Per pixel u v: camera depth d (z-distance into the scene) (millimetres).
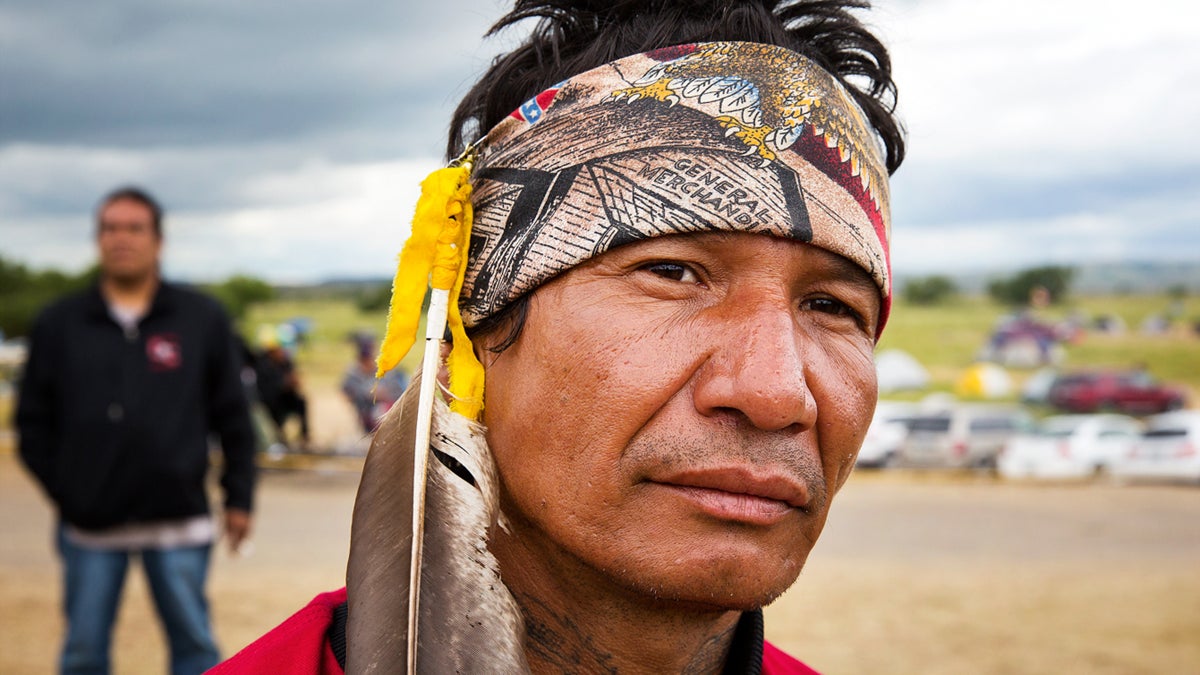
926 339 64500
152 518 4285
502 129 1151
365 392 18391
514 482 1066
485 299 1090
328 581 9188
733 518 987
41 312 4355
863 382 1096
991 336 57094
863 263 1067
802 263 1042
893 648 7258
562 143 1084
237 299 77812
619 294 1032
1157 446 22828
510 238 1079
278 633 1167
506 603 1012
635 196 1030
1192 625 8188
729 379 989
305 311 80500
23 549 10719
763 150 1043
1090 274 141375
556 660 1096
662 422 1003
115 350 4281
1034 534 14141
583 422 1017
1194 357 56344
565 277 1052
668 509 996
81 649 4262
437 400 1077
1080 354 58125
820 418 1052
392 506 1039
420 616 978
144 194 4422
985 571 10859
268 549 11109
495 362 1099
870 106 1294
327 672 1134
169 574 4324
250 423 4617
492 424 1097
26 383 4312
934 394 42469
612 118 1071
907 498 18703
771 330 1006
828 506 1073
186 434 4336
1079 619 8352
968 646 7375
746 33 1203
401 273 1114
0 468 18312
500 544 1113
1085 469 23234
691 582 987
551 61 1232
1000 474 23797
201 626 4395
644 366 1003
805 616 8344
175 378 4332
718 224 1010
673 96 1069
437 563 1006
